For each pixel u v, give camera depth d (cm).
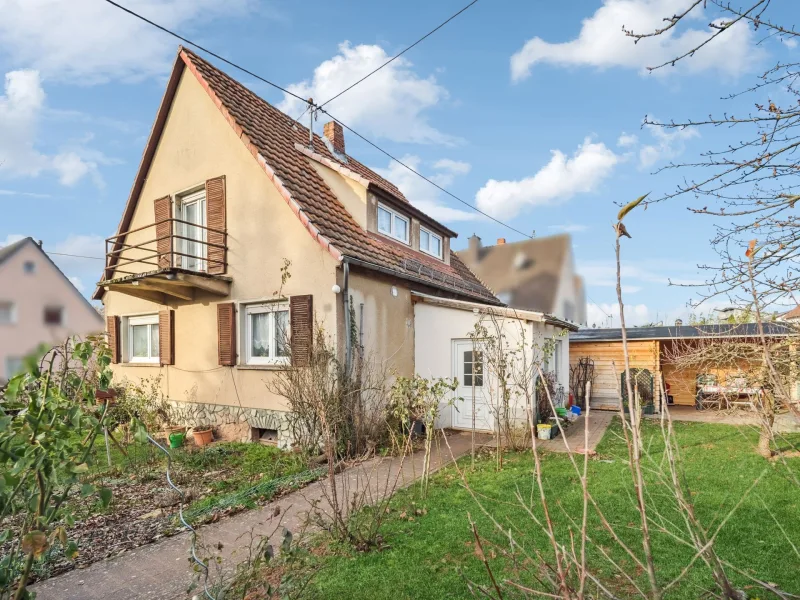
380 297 1074
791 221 411
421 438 1023
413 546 472
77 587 438
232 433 1073
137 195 1363
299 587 379
